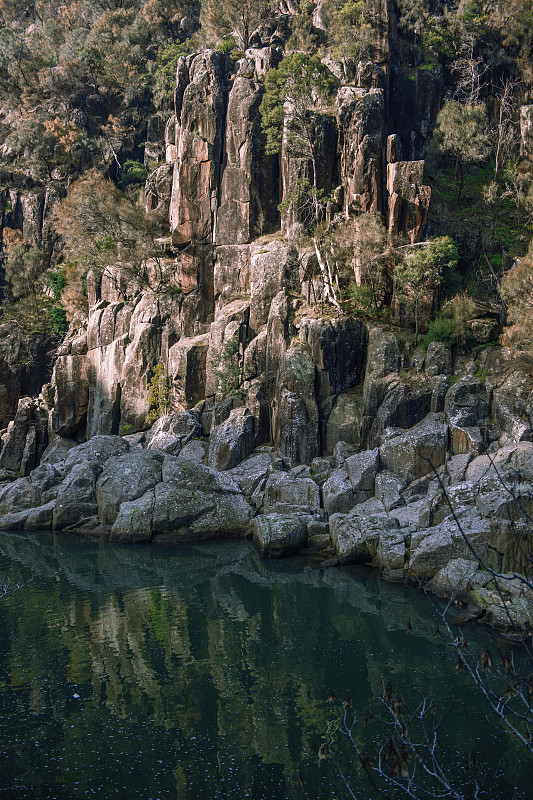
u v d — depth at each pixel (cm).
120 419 5362
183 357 5034
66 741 1566
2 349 6231
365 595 2692
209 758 1485
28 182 7888
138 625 2377
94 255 5759
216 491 3872
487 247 4844
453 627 2317
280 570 3097
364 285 4478
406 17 5794
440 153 5525
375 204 4859
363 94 5044
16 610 2559
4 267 7300
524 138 5500
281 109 5084
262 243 5166
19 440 5425
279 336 4547
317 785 1376
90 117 8006
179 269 5516
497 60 6028
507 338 3959
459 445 3559
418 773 1416
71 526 4025
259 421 4450
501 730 1597
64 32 10038
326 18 6066
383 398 4041
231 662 2034
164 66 7938
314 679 1903
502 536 2555
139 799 1330
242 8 6381
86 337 5656
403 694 1797
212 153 5341
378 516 3244
